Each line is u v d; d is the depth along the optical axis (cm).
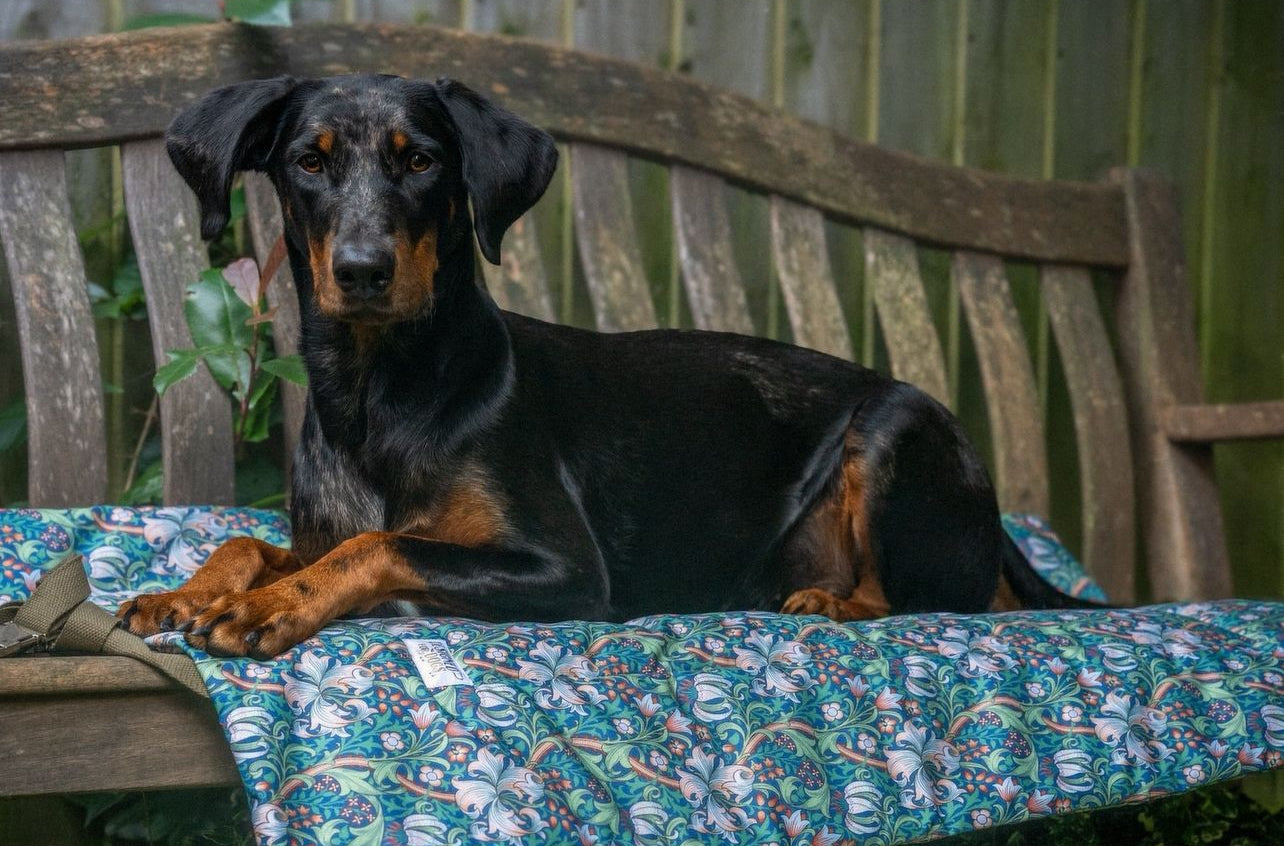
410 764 200
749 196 441
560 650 227
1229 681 271
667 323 433
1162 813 341
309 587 221
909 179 429
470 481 261
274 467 378
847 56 447
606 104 396
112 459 379
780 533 318
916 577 308
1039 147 468
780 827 220
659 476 300
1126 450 437
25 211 340
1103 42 472
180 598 221
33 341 334
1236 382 486
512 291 382
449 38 383
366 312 242
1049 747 249
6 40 368
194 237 355
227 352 340
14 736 194
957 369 464
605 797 207
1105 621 283
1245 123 486
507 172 264
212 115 259
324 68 369
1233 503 489
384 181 250
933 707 246
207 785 205
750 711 231
